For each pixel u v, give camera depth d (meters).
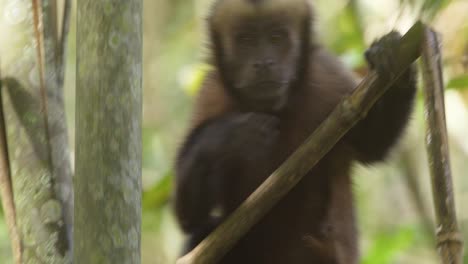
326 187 10.52
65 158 8.13
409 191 15.99
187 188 9.33
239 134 9.20
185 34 18.88
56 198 7.93
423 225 14.91
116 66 6.71
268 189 7.50
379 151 10.41
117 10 6.74
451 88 12.11
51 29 8.39
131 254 6.68
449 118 15.51
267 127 9.36
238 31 10.58
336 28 14.87
